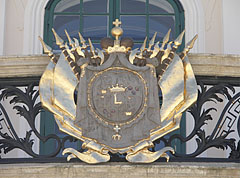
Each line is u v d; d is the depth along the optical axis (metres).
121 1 21.89
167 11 21.81
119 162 16.28
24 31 21.52
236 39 21.50
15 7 21.78
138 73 16.52
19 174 16.31
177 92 16.66
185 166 16.14
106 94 16.34
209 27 21.66
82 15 21.72
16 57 17.06
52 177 16.22
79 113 16.33
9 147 16.84
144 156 16.22
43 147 20.36
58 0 21.72
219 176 16.22
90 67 16.53
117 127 16.22
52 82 16.70
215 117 20.56
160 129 16.38
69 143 20.45
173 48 16.86
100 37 21.61
